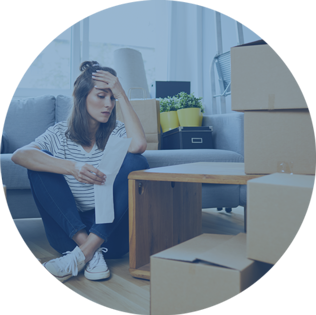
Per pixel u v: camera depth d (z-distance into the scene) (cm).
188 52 351
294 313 65
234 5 260
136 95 291
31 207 162
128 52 294
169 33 350
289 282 65
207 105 336
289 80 91
